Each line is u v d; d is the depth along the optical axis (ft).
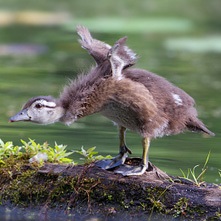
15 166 42.45
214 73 95.71
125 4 157.89
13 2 154.92
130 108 41.65
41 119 42.55
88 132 61.36
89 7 154.81
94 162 42.29
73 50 113.70
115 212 40.09
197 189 40.01
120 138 42.98
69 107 42.83
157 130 42.11
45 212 40.83
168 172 48.49
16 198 41.57
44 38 123.03
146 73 43.32
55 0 160.66
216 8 156.46
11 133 59.41
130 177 40.93
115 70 41.81
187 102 43.37
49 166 42.01
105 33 107.55
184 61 105.91
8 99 73.67
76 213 40.42
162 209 39.68
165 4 158.51
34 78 87.81
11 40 119.44
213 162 51.90
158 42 122.72
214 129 63.62
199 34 133.18
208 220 38.88
